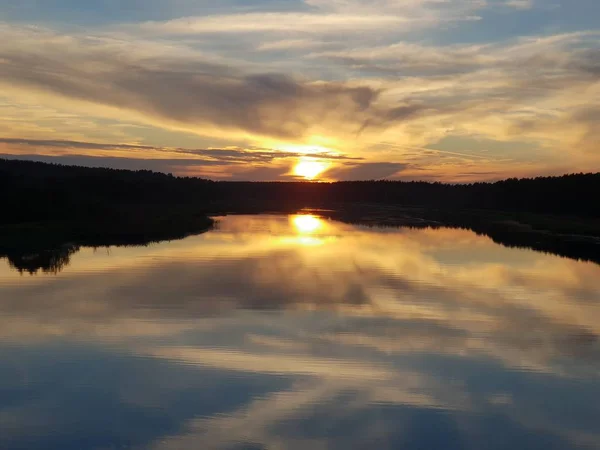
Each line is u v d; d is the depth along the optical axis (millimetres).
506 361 12633
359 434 9297
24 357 12461
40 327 14625
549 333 14773
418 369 12078
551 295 19312
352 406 10273
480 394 10883
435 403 10461
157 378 11359
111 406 10148
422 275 22844
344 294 18828
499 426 9656
